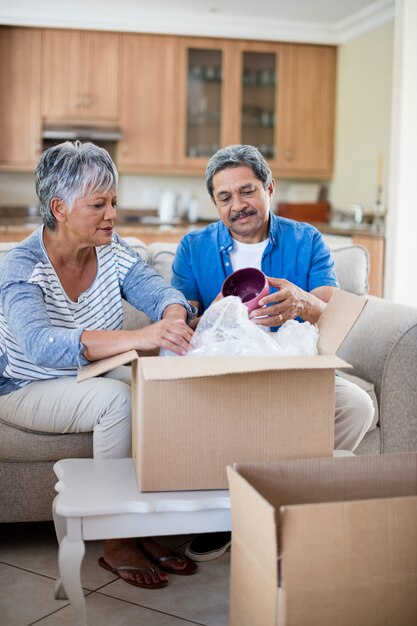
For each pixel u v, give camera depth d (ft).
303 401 4.95
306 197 20.44
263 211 7.10
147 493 4.92
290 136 20.06
